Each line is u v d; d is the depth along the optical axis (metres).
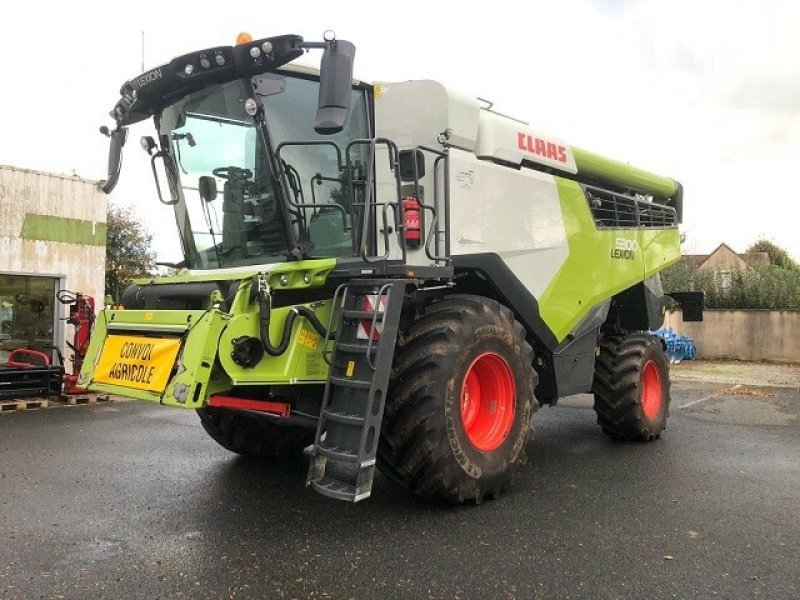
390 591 3.23
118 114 5.06
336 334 4.27
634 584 3.34
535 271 5.75
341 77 3.89
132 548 3.78
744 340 19.44
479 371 4.86
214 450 6.43
